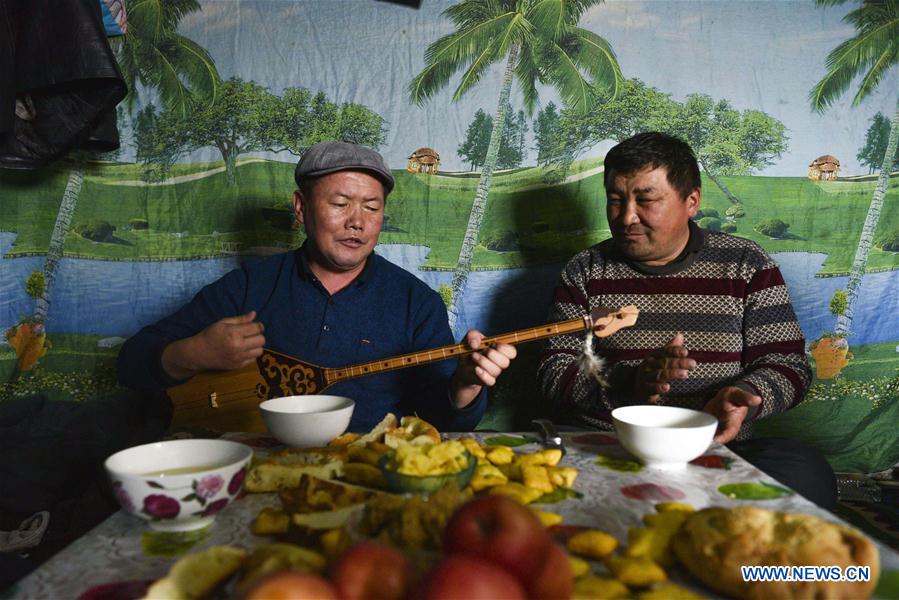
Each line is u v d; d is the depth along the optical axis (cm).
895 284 238
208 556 73
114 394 246
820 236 239
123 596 70
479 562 54
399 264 246
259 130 242
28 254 244
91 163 242
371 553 59
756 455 171
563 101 239
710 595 71
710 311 197
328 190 184
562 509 92
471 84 240
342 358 192
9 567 107
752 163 238
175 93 241
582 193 241
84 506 190
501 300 246
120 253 245
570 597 62
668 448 107
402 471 94
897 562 75
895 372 240
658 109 238
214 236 245
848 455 240
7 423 214
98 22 199
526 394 248
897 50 234
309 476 95
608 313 167
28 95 209
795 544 70
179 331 192
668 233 191
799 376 183
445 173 243
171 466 96
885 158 237
